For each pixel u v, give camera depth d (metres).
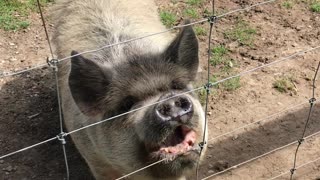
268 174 1.66
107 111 1.28
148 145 1.20
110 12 1.62
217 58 2.15
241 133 1.82
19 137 1.81
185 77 1.28
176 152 1.19
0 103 1.95
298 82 2.05
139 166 1.27
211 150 1.75
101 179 1.52
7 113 1.91
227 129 1.83
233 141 1.79
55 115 1.90
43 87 2.03
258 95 1.99
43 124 1.86
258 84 2.04
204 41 2.26
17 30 2.33
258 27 2.36
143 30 1.57
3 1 2.46
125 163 1.30
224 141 1.78
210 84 1.25
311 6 2.50
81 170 1.69
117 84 1.26
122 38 1.50
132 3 1.72
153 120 1.14
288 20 2.41
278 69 2.12
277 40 2.28
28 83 2.05
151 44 1.44
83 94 1.28
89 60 1.25
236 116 1.89
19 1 2.48
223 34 2.31
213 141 1.78
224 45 2.24
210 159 1.72
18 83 2.05
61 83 1.58
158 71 1.26
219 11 2.46
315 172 1.67
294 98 1.97
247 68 2.12
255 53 2.20
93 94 1.29
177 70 1.28
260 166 1.69
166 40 1.61
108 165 1.46
